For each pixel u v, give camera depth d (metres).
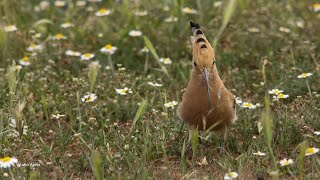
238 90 12.83
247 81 13.19
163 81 13.21
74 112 11.79
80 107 11.84
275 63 13.52
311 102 11.28
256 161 10.00
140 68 14.05
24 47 14.77
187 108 9.99
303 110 11.12
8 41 14.45
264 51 14.52
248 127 10.98
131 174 9.43
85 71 12.94
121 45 14.95
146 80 12.97
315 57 13.76
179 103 10.73
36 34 14.88
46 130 11.39
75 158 10.42
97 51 14.55
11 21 15.81
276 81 12.77
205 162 10.00
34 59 13.82
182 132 10.74
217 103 9.85
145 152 9.70
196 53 9.83
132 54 14.49
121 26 15.70
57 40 14.87
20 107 10.49
